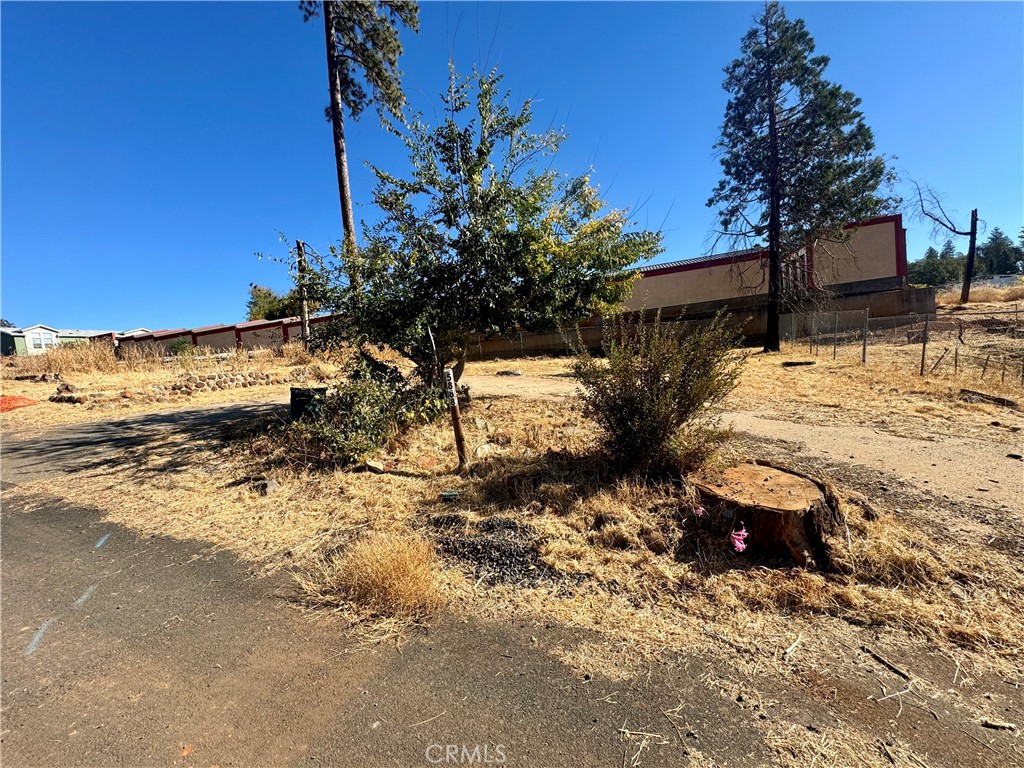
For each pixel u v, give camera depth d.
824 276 22.67
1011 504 3.80
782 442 5.82
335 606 2.89
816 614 2.64
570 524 3.60
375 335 6.84
